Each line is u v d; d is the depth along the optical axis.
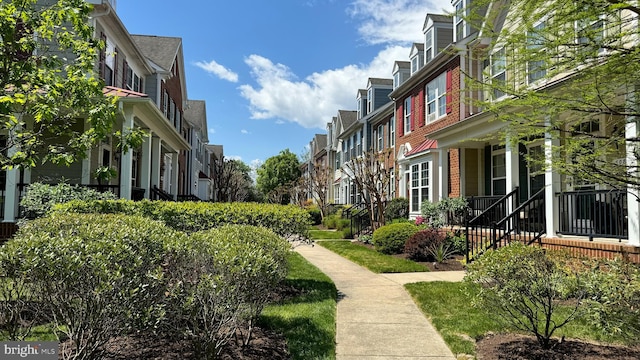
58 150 6.30
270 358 3.74
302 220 7.35
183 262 3.60
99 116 6.05
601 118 5.68
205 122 35.25
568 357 3.72
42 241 2.96
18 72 5.79
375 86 25.78
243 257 3.62
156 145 14.20
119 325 2.87
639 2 3.62
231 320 3.49
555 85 5.65
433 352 4.10
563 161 4.95
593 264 4.09
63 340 3.73
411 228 11.13
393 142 20.92
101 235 3.41
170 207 7.16
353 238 15.91
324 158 40.38
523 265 3.88
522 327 4.51
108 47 12.79
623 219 6.84
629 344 3.74
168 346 3.68
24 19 5.82
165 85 19.64
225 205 7.50
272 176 50.69
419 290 6.46
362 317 5.27
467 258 8.59
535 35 4.41
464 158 13.64
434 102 15.51
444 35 16.45
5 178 10.24
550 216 7.76
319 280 7.29
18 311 3.24
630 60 3.80
